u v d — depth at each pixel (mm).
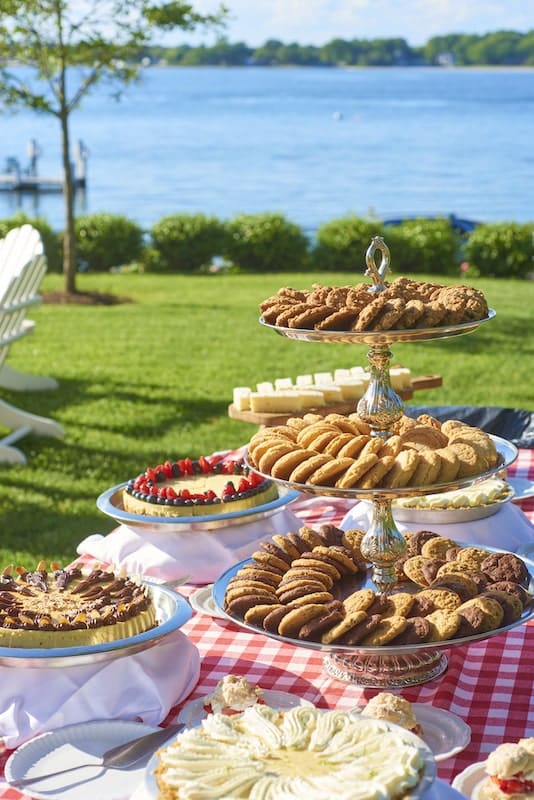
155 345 12172
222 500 2973
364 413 2391
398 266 18875
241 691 2117
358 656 2309
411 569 2412
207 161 49438
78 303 15039
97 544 3078
